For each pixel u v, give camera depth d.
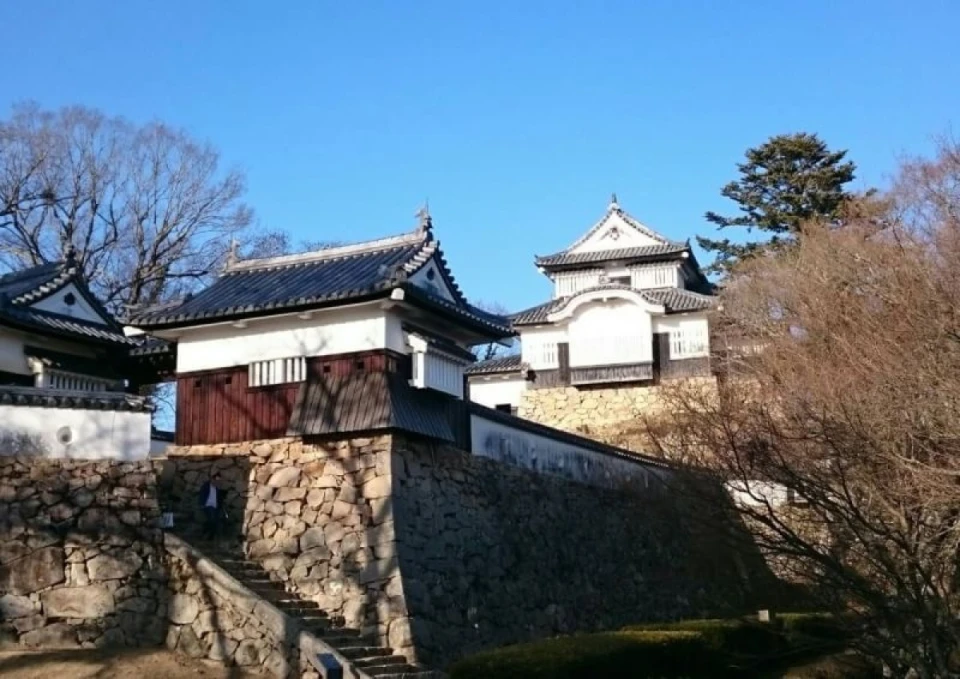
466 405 20.62
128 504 16.88
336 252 21.30
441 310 19.19
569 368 38.22
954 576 12.55
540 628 20.62
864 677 18.83
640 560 25.59
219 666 15.77
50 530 16.25
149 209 36.62
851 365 13.90
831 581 12.05
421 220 21.08
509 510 21.19
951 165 21.16
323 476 18.30
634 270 41.97
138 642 16.25
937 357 13.10
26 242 34.62
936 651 11.40
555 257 42.59
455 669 14.70
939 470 11.32
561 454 24.28
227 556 17.89
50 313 22.44
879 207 24.23
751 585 16.84
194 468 19.33
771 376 17.17
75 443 16.89
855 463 12.45
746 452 13.61
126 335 23.28
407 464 18.25
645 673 16.36
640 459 26.91
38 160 35.06
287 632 15.61
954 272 14.39
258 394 19.33
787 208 41.84
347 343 18.73
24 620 15.66
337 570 17.56
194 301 20.08
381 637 16.80
